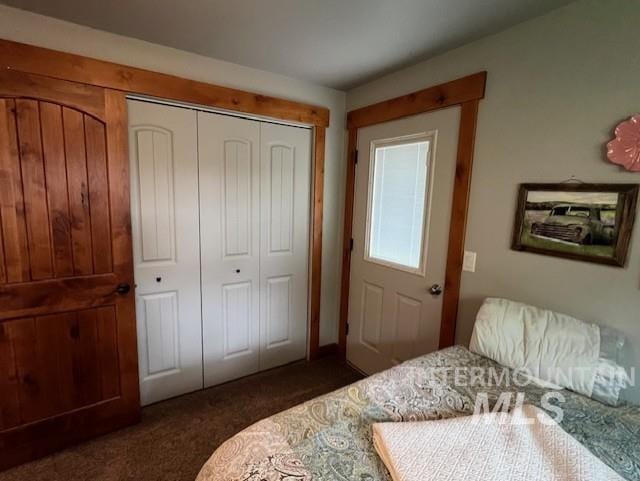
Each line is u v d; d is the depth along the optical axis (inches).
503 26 62.4
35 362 65.1
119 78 68.3
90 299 69.2
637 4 47.8
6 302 61.5
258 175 93.9
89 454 68.5
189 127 81.4
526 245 62.0
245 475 34.4
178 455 69.0
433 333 81.3
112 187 69.3
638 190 48.6
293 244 104.0
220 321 93.4
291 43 72.1
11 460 64.6
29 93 60.0
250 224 94.7
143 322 81.6
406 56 77.4
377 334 98.2
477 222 70.2
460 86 71.0
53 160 63.2
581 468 33.9
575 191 54.9
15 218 61.0
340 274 112.0
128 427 76.7
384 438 38.1
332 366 108.7
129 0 57.0
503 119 64.6
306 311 110.5
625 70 49.3
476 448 36.9
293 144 99.0
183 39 71.2
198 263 87.4
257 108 87.6
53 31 63.5
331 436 40.5
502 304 61.1
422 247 82.8
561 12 55.6
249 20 62.8
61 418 68.7
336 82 96.3
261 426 41.8
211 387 94.3
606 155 51.6
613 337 50.3
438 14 58.9
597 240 52.8
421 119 81.0
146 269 80.4
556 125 57.3
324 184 105.2
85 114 65.4
